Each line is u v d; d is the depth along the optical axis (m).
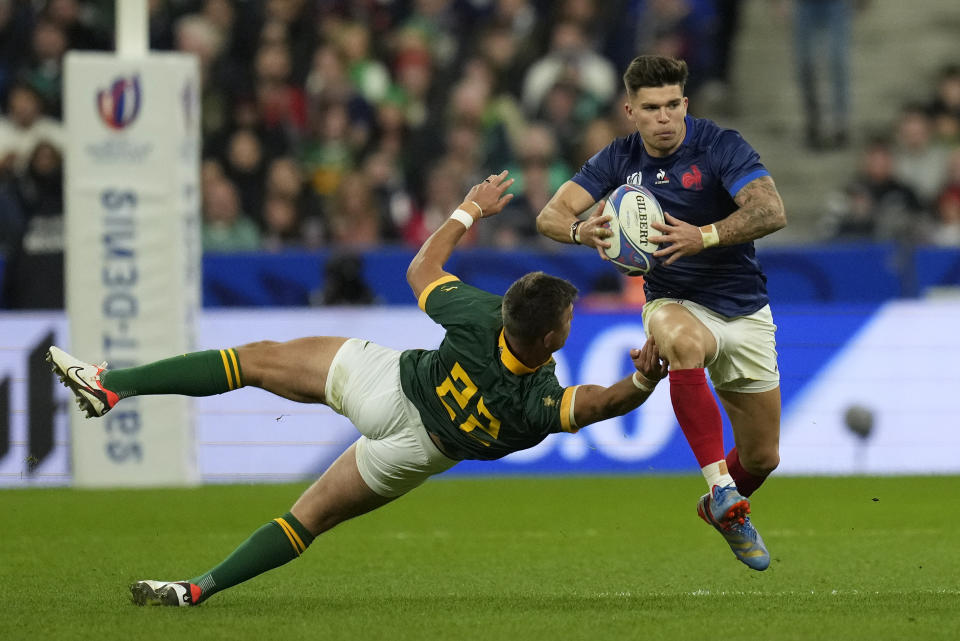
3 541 29.38
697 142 22.23
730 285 22.64
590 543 29.20
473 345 19.12
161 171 37.91
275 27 58.97
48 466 41.72
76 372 19.58
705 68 63.75
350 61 59.00
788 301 48.78
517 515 34.09
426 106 60.00
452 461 19.95
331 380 19.84
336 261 47.56
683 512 34.44
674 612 19.77
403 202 55.84
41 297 47.50
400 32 61.03
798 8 63.31
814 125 63.97
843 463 44.69
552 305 18.48
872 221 56.62
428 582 23.78
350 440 43.47
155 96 37.84
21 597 21.64
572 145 58.28
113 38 59.06
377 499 20.31
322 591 22.64
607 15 61.78
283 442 43.28
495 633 17.75
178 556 27.08
